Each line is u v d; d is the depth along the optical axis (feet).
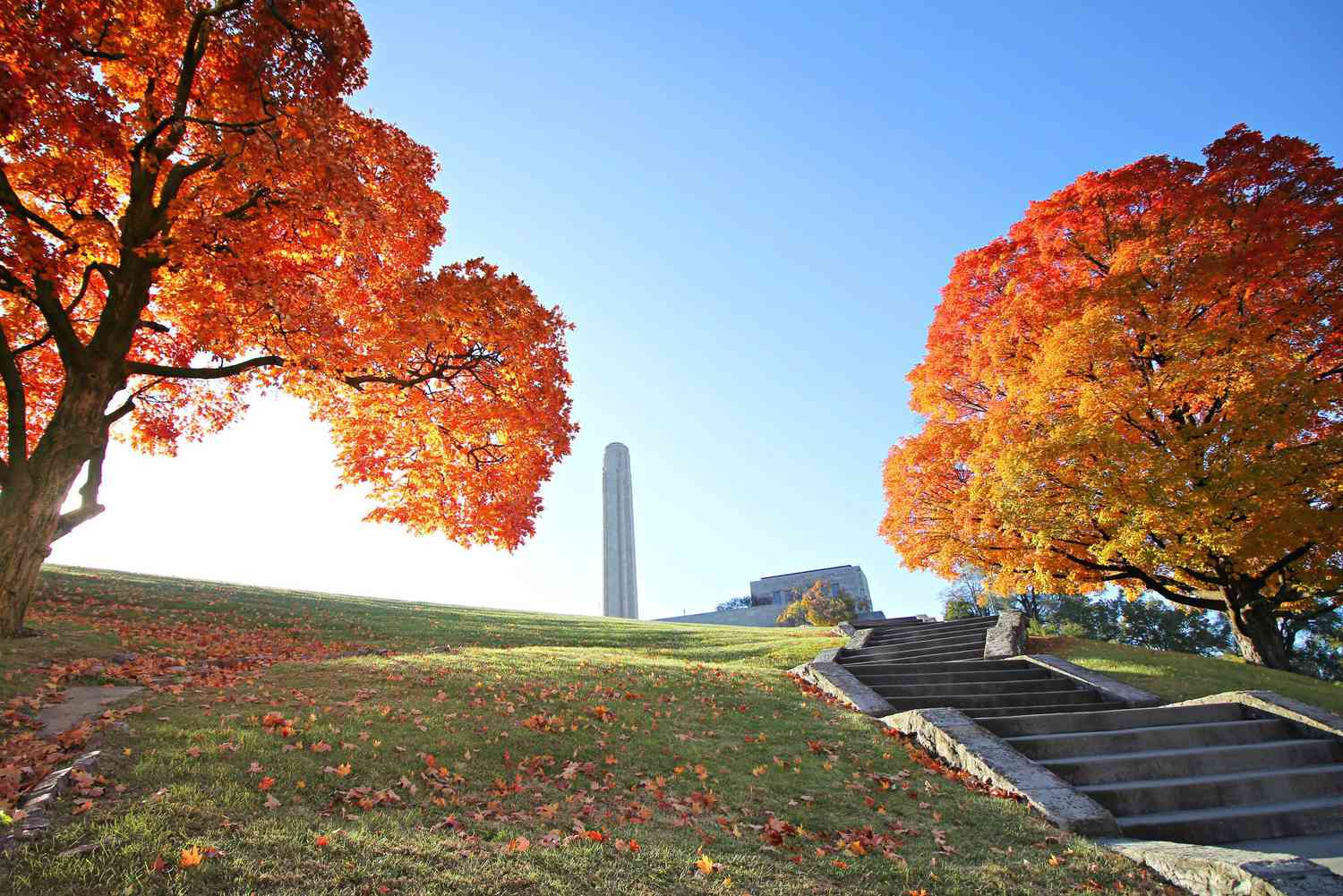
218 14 31.27
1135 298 49.14
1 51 24.44
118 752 16.99
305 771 17.47
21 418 31.42
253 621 49.55
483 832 15.69
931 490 63.93
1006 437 51.55
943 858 16.94
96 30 29.45
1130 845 18.19
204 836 13.19
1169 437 46.85
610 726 25.44
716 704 30.45
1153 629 126.52
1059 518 47.75
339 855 13.30
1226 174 51.72
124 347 34.19
